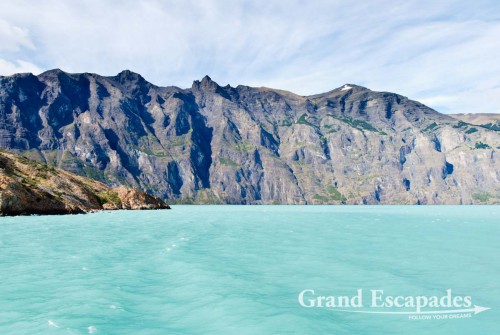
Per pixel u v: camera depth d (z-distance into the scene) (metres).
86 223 64.44
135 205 124.12
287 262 29.17
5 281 22.53
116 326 15.46
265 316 16.73
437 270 26.77
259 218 98.69
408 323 16.45
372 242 42.34
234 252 33.94
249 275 24.52
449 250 36.53
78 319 16.12
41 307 17.69
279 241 42.56
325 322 16.27
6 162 96.50
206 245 38.59
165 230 55.16
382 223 78.38
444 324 16.42
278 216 113.19
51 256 31.11
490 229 63.06
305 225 70.19
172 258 30.30
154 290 20.75
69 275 24.16
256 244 39.69
